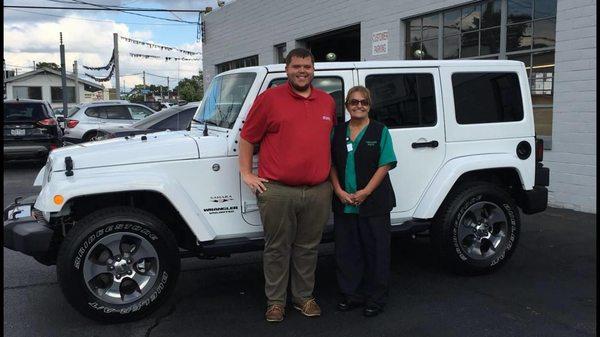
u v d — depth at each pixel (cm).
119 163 381
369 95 385
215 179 397
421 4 891
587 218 671
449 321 385
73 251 363
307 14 1202
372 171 386
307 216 382
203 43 1792
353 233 401
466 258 465
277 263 387
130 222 375
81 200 399
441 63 462
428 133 452
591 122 678
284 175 365
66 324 388
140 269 388
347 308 405
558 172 724
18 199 454
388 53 973
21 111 1216
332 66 433
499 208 473
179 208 383
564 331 367
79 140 1358
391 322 385
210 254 401
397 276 482
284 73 412
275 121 364
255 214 407
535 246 564
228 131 412
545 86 741
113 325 385
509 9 771
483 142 473
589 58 671
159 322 390
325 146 376
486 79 479
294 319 393
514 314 395
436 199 448
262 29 1400
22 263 538
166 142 398
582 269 492
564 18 693
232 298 438
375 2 991
